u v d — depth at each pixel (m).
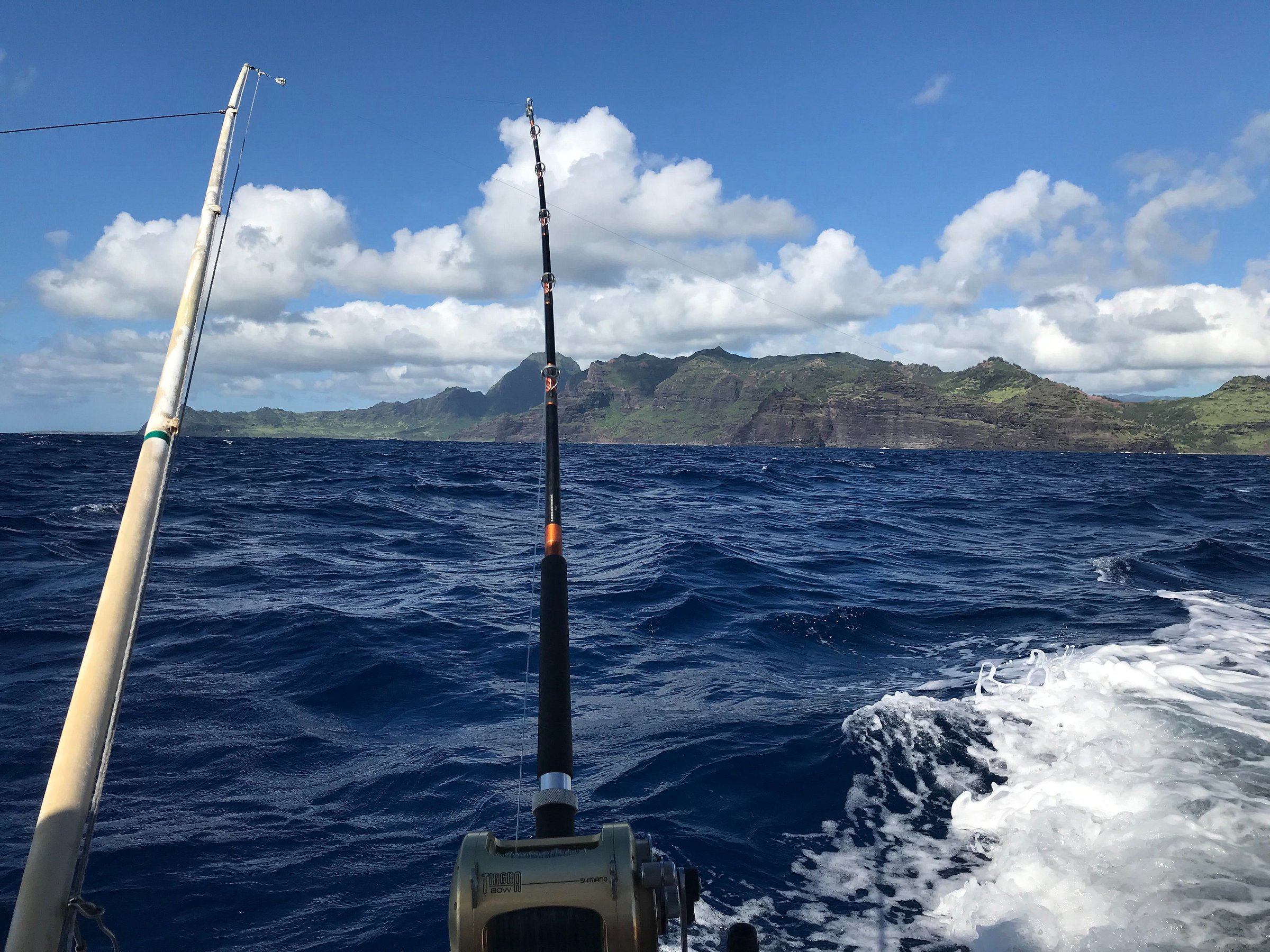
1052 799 5.19
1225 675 7.68
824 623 11.09
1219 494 39.78
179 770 6.31
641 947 1.29
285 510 23.80
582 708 7.86
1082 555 17.83
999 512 28.59
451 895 1.29
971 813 5.30
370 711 7.78
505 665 9.31
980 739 6.39
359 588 13.52
